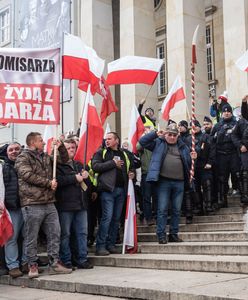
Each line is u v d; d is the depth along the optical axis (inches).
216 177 397.1
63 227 304.3
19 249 318.7
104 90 413.1
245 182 371.9
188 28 641.0
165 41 875.4
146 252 331.0
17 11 908.0
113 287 236.7
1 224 287.3
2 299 247.4
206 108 641.0
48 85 310.0
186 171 344.5
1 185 288.4
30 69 308.0
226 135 392.5
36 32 834.2
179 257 290.2
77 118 739.4
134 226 335.6
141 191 411.5
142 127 415.2
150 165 338.6
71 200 303.6
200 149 393.4
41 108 307.6
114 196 335.6
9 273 297.1
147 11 714.2
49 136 394.9
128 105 679.7
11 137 885.8
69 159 311.1
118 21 813.9
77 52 346.0
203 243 316.5
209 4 829.2
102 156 338.3
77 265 311.1
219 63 805.9
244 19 565.6
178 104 613.6
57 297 244.4
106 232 330.6
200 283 227.3
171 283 232.2
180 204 340.8
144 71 418.6
